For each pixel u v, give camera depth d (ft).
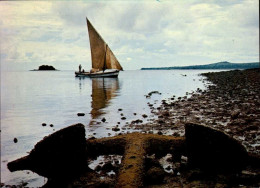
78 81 181.88
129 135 14.23
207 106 43.11
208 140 11.87
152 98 63.00
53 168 12.10
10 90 112.57
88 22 185.06
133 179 10.20
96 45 191.93
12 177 18.01
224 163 11.73
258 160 12.55
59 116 43.09
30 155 12.13
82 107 52.80
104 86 121.49
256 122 26.99
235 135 22.00
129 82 148.36
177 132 25.61
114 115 39.88
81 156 12.51
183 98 58.80
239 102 45.34
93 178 12.40
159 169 12.85
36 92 99.09
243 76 134.62
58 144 11.98
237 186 11.34
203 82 124.77
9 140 28.35
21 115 46.47
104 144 13.78
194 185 11.59
